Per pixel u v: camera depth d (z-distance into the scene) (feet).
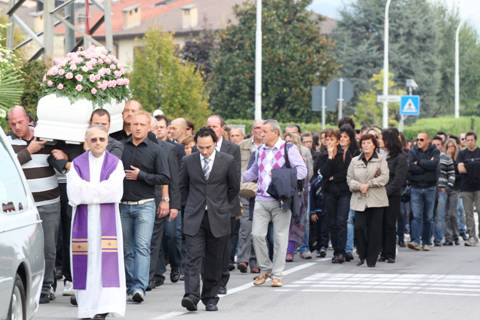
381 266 79.30
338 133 82.17
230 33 270.67
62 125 57.11
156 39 207.82
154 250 64.69
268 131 65.67
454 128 224.94
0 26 78.84
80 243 51.06
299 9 266.16
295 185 64.85
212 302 55.36
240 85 266.36
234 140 79.66
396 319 51.85
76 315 53.31
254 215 65.87
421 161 94.07
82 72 57.77
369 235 78.89
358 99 326.65
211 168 55.42
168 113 206.18
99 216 51.11
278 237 65.46
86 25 96.89
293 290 64.03
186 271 54.80
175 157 61.16
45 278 57.98
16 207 41.83
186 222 55.06
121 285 51.21
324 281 69.00
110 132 59.52
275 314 53.72
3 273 38.17
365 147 79.10
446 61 374.84
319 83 265.95
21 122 57.82
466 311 54.70
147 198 58.59
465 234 107.14
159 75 207.10
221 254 55.47
